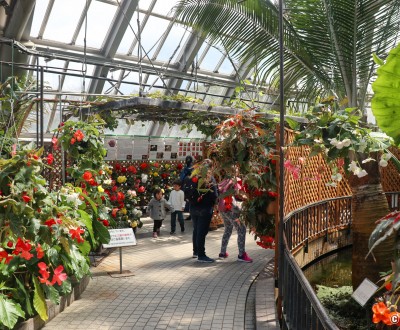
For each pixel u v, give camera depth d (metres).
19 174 3.96
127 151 11.49
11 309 3.82
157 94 7.82
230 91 17.12
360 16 6.43
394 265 2.04
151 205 9.65
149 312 5.00
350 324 4.79
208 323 4.68
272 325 4.27
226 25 7.21
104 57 13.08
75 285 5.46
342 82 7.13
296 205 6.62
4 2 9.49
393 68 1.91
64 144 6.89
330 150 4.09
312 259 7.71
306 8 6.70
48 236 4.14
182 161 13.15
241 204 7.18
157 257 7.78
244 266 7.09
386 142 4.02
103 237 6.30
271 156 5.41
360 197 5.18
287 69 7.44
